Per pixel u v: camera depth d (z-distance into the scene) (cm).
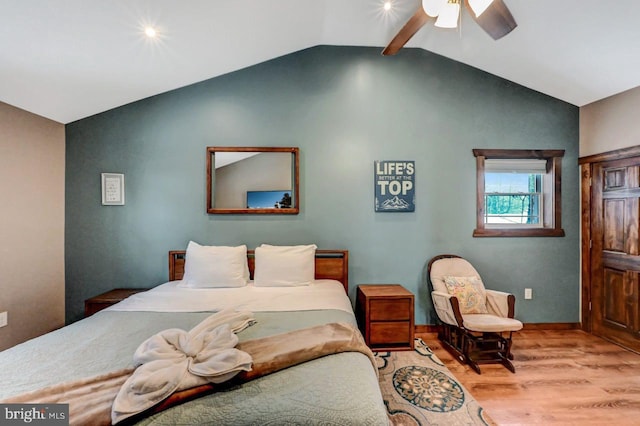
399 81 307
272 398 103
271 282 259
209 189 297
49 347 142
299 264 265
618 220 279
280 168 302
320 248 305
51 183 276
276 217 303
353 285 307
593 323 301
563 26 223
